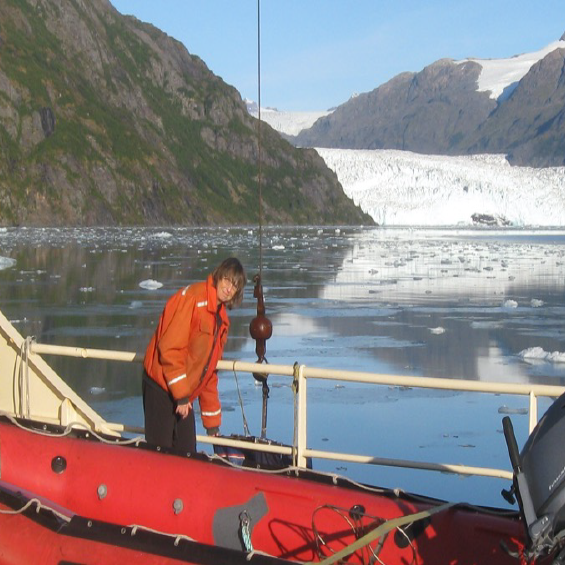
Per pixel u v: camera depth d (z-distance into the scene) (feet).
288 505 13.17
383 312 69.97
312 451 15.16
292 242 231.91
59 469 14.69
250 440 16.25
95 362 43.70
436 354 48.88
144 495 13.96
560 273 119.65
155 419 15.47
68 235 245.45
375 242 240.94
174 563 11.84
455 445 29.17
